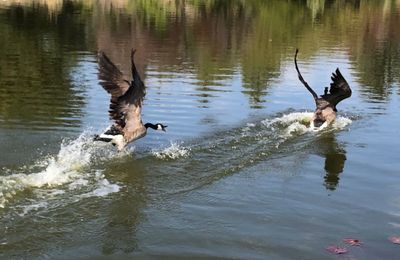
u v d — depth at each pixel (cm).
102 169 918
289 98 1520
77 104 1367
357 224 735
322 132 1207
